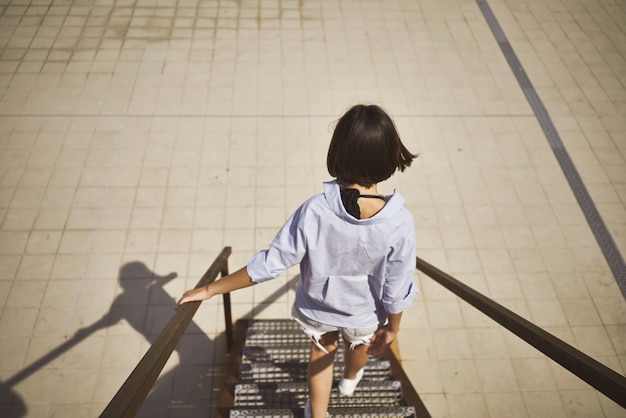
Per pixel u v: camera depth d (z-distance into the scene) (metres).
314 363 2.21
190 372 4.20
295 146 5.83
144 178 5.41
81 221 5.02
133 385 1.22
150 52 6.68
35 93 6.09
